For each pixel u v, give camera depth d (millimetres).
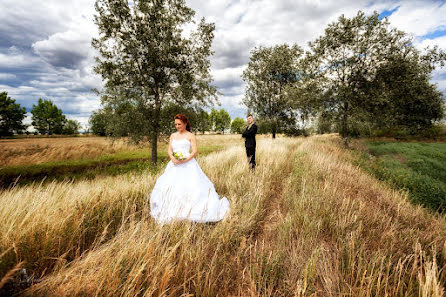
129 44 8953
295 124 23594
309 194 3449
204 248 1941
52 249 1736
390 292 1559
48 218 1931
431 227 2953
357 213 2836
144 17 9828
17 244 1584
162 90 10422
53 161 15117
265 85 22609
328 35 13047
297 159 6695
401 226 2834
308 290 1494
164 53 9758
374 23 11969
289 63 20859
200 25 10328
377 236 2475
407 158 13625
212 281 1612
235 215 2541
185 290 1538
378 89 12805
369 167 8469
